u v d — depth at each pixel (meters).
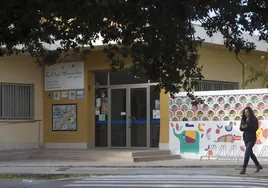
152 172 14.90
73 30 8.45
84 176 14.21
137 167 16.52
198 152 18.67
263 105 17.52
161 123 19.77
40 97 22.92
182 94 19.06
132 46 9.06
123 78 21.56
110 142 21.75
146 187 11.18
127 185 11.65
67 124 22.23
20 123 22.05
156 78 9.61
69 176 14.38
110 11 6.95
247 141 14.02
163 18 7.17
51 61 9.84
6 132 21.58
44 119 22.89
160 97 19.84
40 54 9.84
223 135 18.17
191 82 9.88
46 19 7.57
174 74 9.52
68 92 22.31
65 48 9.20
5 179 13.93
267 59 24.14
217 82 21.95
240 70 23.02
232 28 8.20
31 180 13.62
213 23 8.11
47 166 17.05
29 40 8.80
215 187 10.98
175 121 19.27
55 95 22.62
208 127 18.50
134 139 21.11
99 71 22.05
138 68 9.55
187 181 12.33
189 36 9.06
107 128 21.89
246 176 13.47
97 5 6.12
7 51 9.20
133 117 21.19
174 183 11.91
